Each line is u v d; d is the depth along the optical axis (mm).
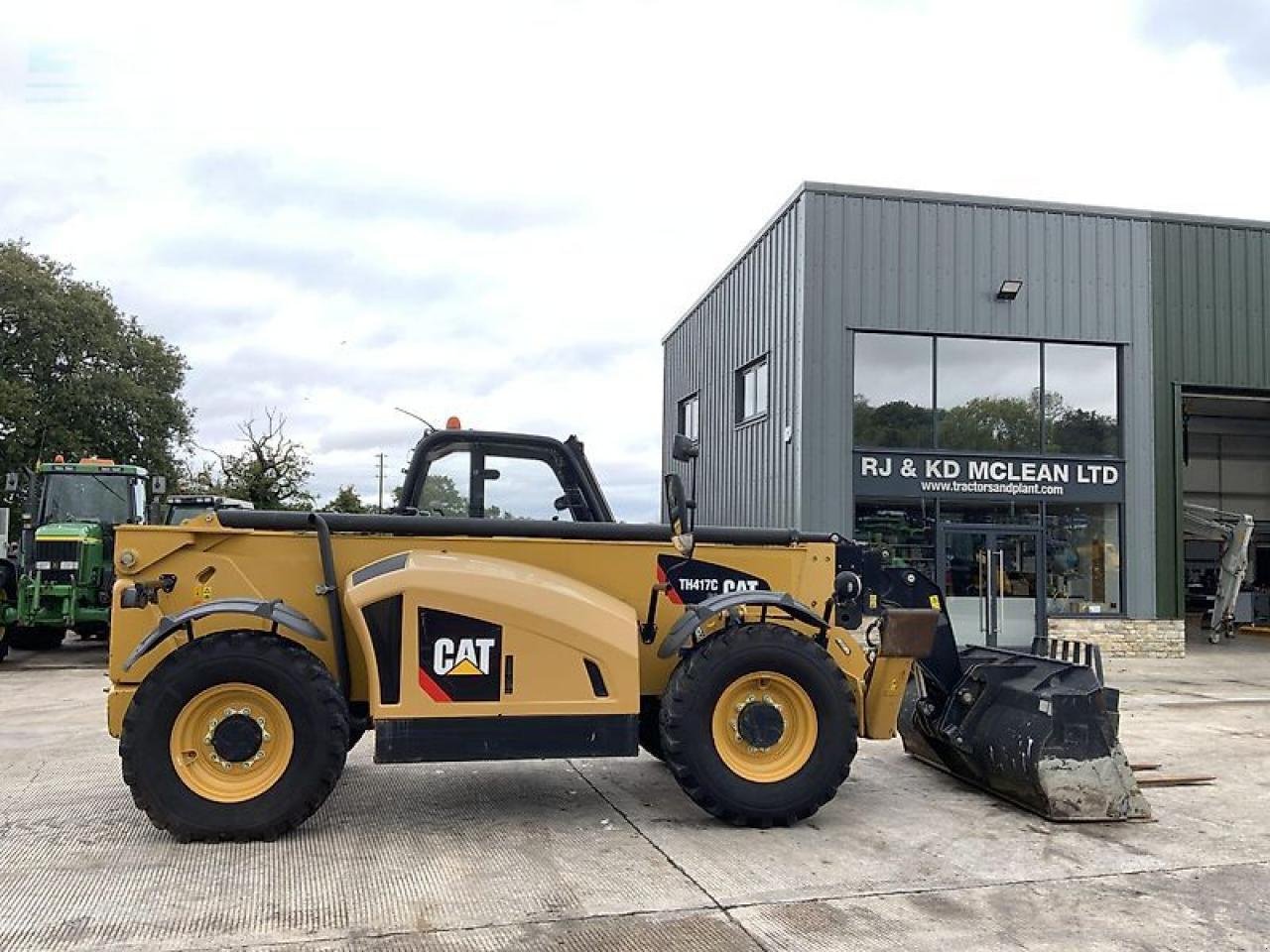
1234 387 15852
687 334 21219
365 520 5383
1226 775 6770
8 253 30031
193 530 5277
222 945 3672
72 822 5230
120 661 5195
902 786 6262
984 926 3965
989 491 14961
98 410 31172
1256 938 3881
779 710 5277
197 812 4789
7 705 9531
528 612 5035
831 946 3744
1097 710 5586
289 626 4926
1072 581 15320
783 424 15219
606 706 5090
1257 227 15984
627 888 4344
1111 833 5293
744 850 4902
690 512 5816
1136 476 15484
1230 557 18500
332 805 5613
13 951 3600
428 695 4934
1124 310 15516
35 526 14992
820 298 14477
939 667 6383
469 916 3984
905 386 14844
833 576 6066
